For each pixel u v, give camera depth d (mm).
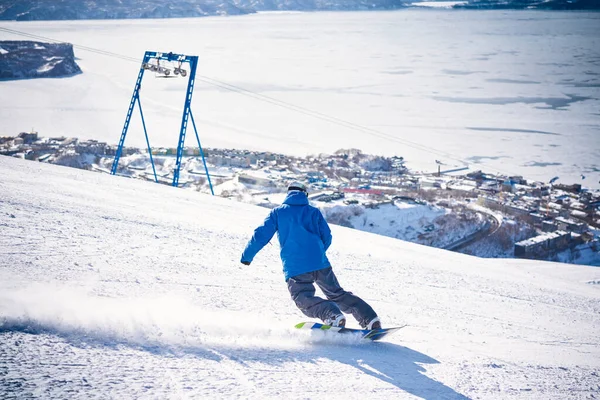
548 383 5367
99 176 25406
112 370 3438
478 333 7891
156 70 53094
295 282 6082
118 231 11211
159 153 134000
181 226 14109
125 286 6688
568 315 11953
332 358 4891
